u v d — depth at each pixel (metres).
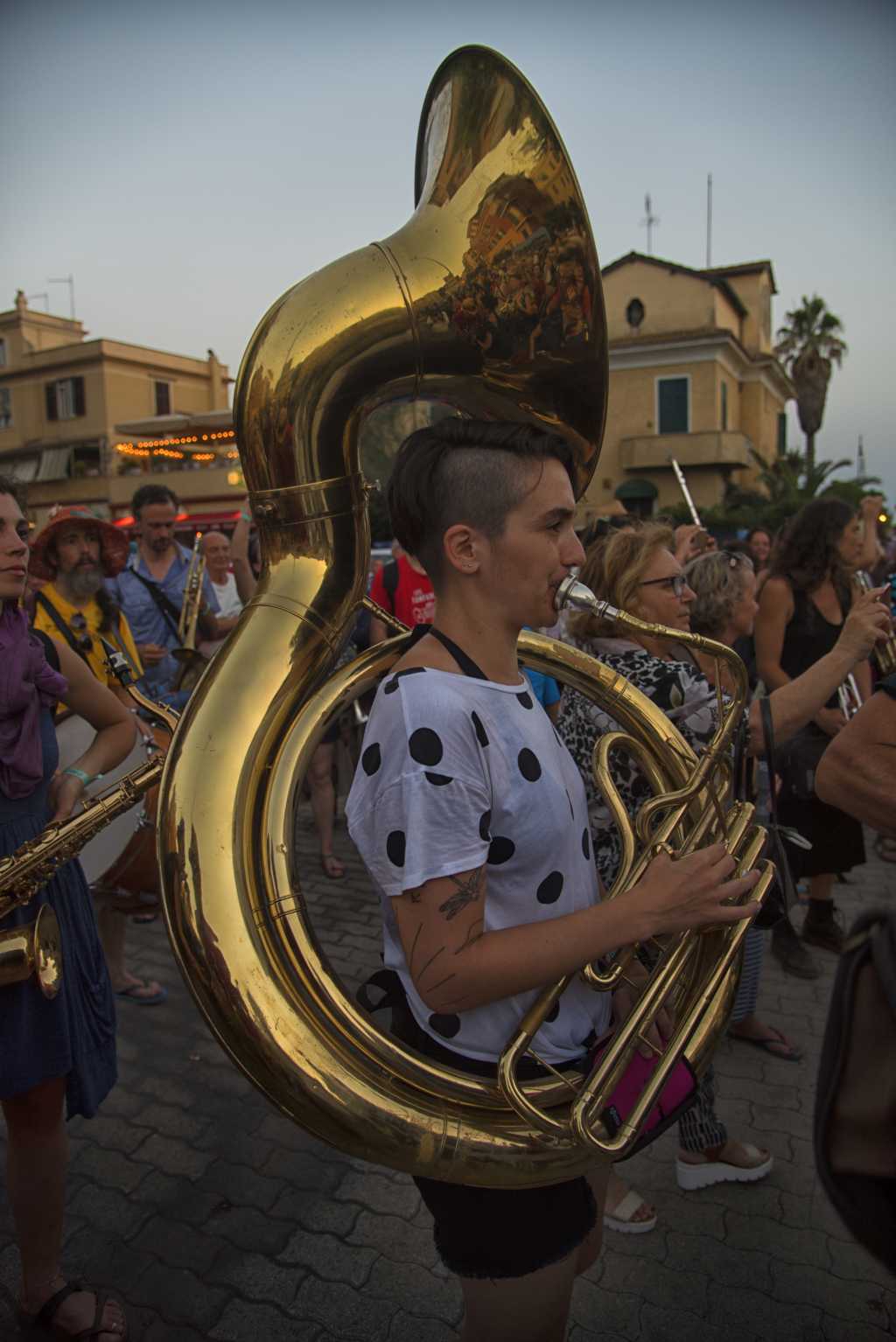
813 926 3.31
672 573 1.82
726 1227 2.01
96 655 2.71
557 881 1.07
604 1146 0.97
